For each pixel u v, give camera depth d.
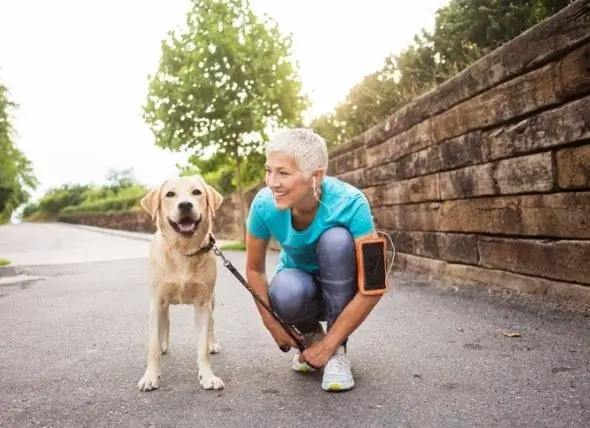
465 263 5.89
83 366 3.50
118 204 47.62
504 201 5.06
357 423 2.39
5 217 67.12
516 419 2.34
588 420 2.29
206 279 3.18
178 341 4.14
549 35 4.22
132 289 7.38
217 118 14.77
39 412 2.66
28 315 5.62
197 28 14.34
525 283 4.84
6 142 22.98
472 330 3.99
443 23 7.34
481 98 5.27
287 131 2.75
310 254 3.01
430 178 6.55
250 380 3.09
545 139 4.38
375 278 2.79
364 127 10.07
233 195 18.98
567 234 4.24
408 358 3.38
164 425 2.45
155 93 14.69
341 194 2.87
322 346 2.83
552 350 3.33
